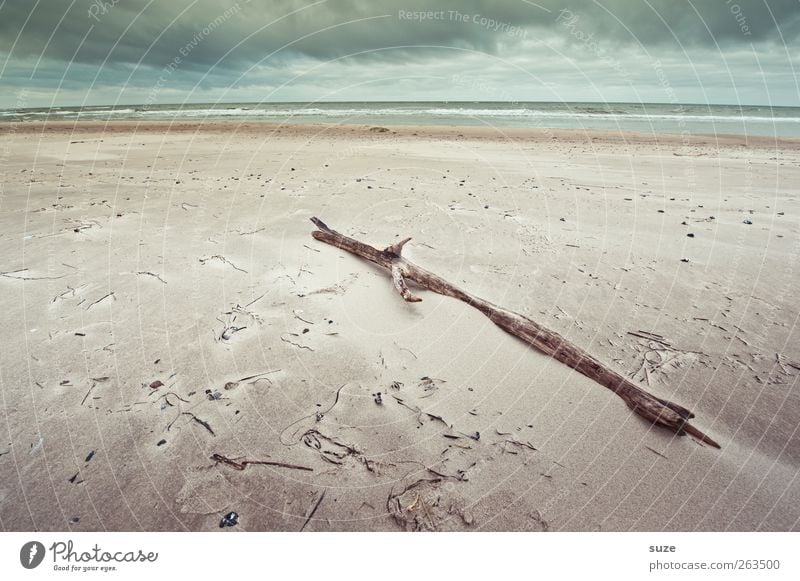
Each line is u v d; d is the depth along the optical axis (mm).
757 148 12602
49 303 3357
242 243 4609
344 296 3555
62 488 1915
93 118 27109
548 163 10125
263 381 2594
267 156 11039
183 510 1860
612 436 2246
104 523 1806
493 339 3045
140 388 2502
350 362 2785
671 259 4441
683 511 1882
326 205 6180
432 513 1871
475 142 14125
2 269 3891
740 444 2189
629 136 15688
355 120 23688
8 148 12625
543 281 3912
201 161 10266
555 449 2174
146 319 3178
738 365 2779
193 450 2119
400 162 10086
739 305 3525
